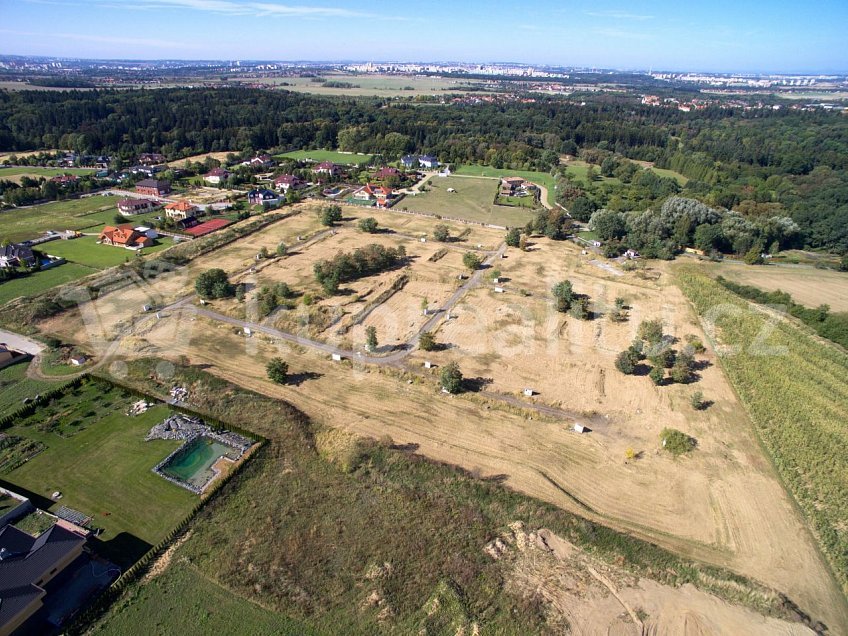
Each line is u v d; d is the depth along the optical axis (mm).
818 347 83312
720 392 70312
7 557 40031
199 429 60250
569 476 55000
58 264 104812
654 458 57906
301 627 39750
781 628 40438
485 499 51250
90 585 42312
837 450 59156
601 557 45938
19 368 70688
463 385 69312
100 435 59000
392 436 59750
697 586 43719
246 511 49625
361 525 48406
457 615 40594
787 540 48312
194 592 42062
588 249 124188
